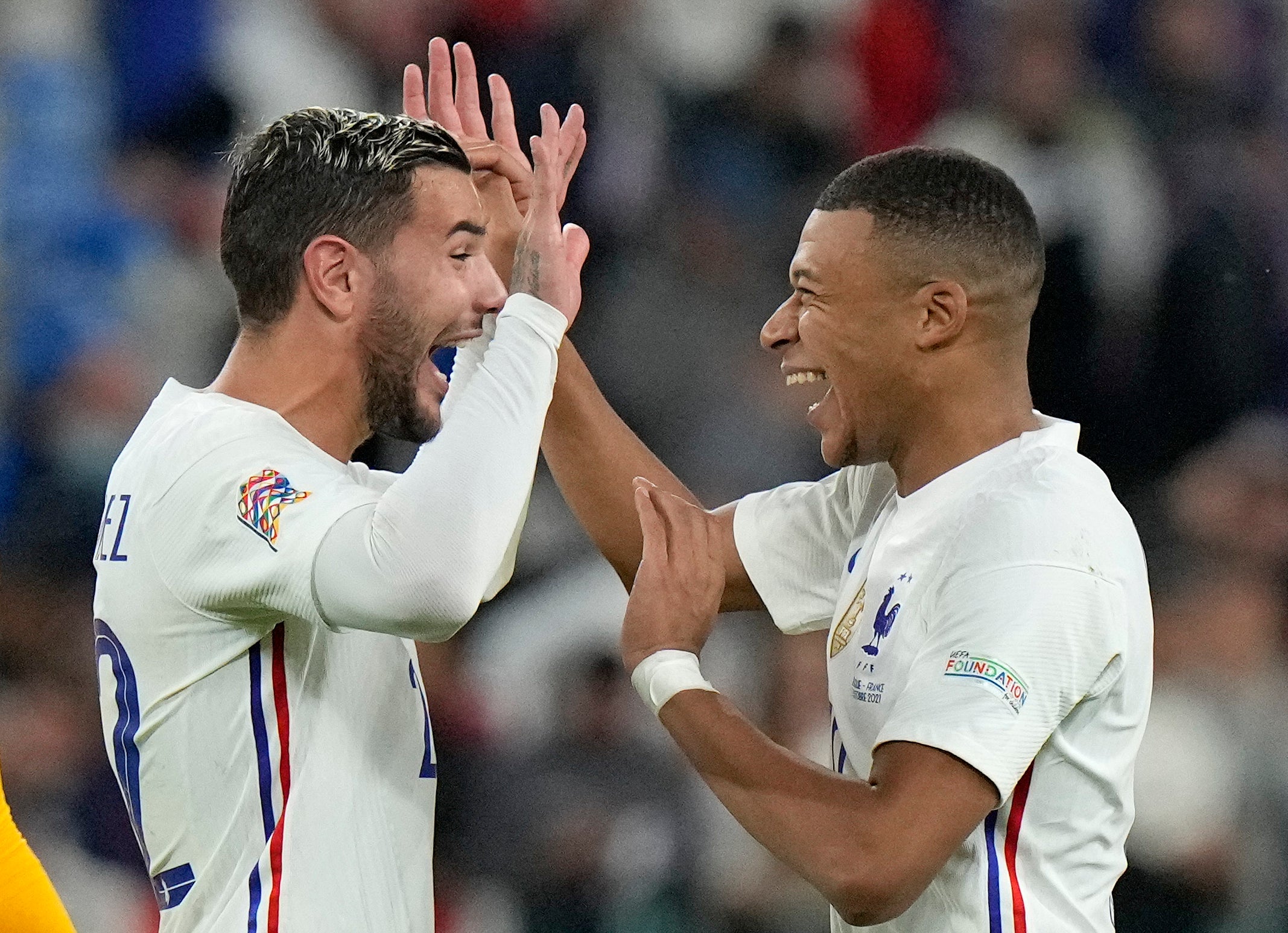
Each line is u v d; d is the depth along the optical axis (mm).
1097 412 24406
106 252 23969
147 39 24844
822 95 27125
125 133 24812
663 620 9445
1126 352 24859
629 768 20000
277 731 8938
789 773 8703
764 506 10820
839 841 8398
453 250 9297
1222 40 27625
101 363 23281
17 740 19422
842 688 9672
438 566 8258
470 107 10672
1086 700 8930
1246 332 25219
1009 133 25750
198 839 9031
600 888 19359
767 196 26656
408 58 26281
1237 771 19797
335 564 8320
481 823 19781
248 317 9273
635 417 24344
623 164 25531
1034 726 8547
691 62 26766
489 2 25625
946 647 8750
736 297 25562
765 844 8695
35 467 22516
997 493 9086
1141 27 27234
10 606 20562
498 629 21484
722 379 24750
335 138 9141
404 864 9297
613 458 11039
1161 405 24844
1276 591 22172
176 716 8977
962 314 9305
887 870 8297
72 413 22906
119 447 22844
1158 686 20281
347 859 9023
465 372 9961
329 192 9062
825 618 10586
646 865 19438
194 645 8891
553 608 21359
